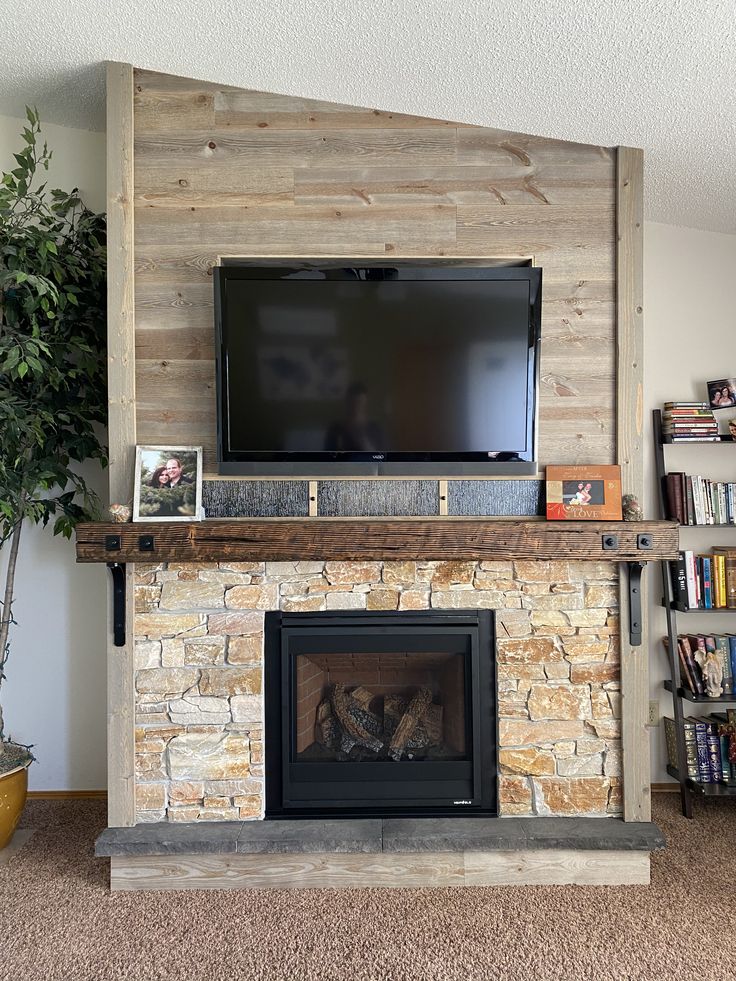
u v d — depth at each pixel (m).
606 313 2.79
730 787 3.22
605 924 2.37
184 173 2.75
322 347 2.65
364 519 2.75
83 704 3.41
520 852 2.62
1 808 2.85
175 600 2.70
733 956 2.20
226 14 2.34
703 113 2.57
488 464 2.71
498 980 2.11
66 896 2.57
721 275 3.55
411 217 2.78
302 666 2.83
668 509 3.38
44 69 2.79
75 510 3.14
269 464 2.70
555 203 2.79
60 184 3.33
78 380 3.14
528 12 2.15
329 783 2.75
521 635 2.75
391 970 2.15
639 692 2.73
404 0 2.16
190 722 2.70
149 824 2.68
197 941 2.30
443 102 2.66
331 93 2.71
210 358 2.76
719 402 3.42
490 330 2.66
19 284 2.92
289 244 2.77
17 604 3.39
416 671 2.96
